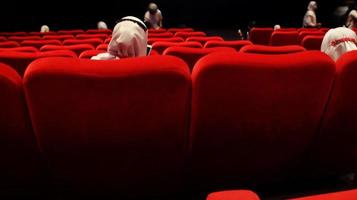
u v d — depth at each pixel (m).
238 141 1.19
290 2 12.32
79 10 11.38
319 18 12.31
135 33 1.88
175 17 12.07
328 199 0.50
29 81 0.92
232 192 0.56
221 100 1.08
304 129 1.21
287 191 1.38
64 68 0.92
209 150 1.21
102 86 0.95
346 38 2.10
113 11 11.62
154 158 1.14
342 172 1.42
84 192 1.20
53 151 1.07
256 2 12.27
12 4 10.57
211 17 12.25
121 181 1.18
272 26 12.54
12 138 1.04
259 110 1.12
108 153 1.09
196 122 1.12
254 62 1.03
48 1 10.99
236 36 11.31
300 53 1.08
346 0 10.80
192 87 1.05
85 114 0.99
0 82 0.92
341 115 1.22
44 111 0.97
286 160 1.30
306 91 1.11
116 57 1.91
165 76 0.96
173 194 1.32
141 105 1.00
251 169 1.29
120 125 1.03
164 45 2.66
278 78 1.06
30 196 1.23
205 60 1.03
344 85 1.14
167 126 1.07
